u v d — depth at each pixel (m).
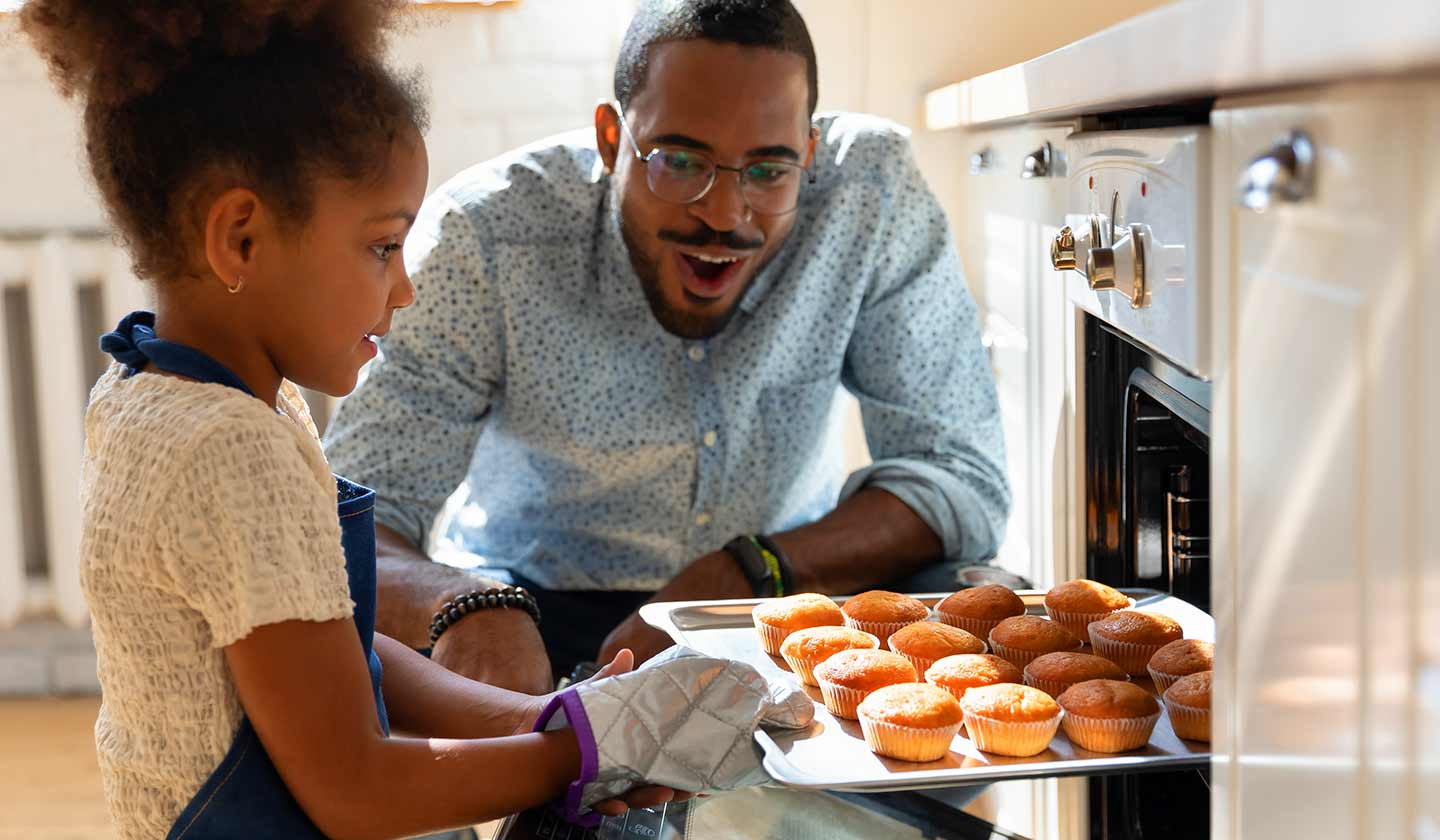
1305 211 0.54
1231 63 0.58
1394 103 0.47
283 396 0.99
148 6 0.80
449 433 1.50
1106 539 1.20
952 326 1.62
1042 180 1.33
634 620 1.29
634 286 1.49
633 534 1.57
